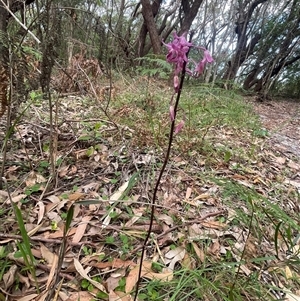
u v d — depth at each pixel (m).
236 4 10.59
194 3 7.89
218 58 9.56
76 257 1.50
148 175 2.20
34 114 2.85
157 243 1.65
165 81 5.42
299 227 1.44
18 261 1.40
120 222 1.78
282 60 11.80
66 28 2.26
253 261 1.50
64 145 2.45
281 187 2.54
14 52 1.62
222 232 1.79
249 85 12.43
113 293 1.35
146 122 3.04
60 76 2.51
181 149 2.66
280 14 11.37
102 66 2.88
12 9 1.86
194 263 1.56
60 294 1.32
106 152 2.45
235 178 2.50
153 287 1.38
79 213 1.79
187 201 2.04
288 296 1.48
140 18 11.66
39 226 1.62
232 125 3.96
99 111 3.22
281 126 4.86
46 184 1.96
